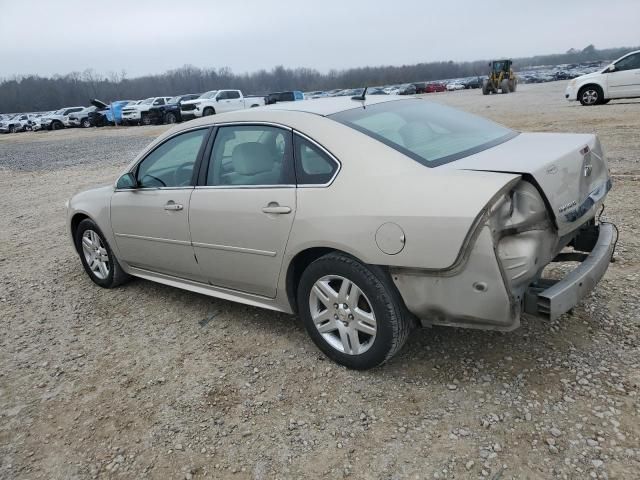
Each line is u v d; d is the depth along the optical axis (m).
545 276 4.07
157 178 4.16
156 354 3.69
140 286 5.00
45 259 6.18
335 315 3.15
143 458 2.69
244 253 3.50
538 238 2.61
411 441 2.59
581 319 3.46
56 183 12.40
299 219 3.11
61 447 2.84
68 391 3.35
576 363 3.01
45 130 40.84
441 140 3.21
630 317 3.43
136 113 33.84
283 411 2.92
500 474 2.33
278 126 3.35
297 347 3.56
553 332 3.35
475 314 2.63
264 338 3.74
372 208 2.79
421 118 3.52
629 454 2.35
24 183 12.91
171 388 3.26
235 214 3.46
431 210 2.60
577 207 2.83
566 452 2.40
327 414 2.86
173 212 3.92
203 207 3.68
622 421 2.54
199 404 3.07
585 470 2.29
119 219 4.47
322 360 3.36
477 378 2.99
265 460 2.59
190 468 2.59
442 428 2.65
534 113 16.70
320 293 3.17
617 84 16.83
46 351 3.90
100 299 4.79
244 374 3.32
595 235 3.19
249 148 3.47
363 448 2.59
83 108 43.53
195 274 4.01
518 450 2.45
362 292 2.95
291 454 2.61
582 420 2.58
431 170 2.76
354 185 2.91
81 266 5.79
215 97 29.91
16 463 2.75
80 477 2.62
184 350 3.70
